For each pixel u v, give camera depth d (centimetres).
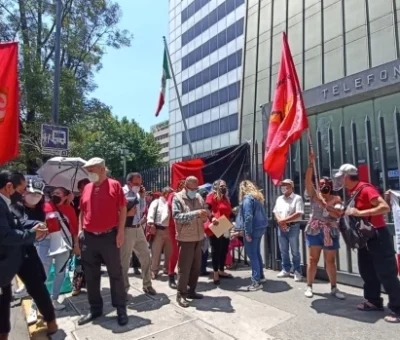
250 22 2752
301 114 507
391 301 427
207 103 4438
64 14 1959
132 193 575
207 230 600
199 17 4656
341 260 651
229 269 737
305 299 517
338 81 617
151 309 500
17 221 390
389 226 514
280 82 547
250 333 407
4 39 1836
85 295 584
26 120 1759
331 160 615
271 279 637
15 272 368
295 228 629
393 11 1822
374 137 617
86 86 2166
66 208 545
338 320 432
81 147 1934
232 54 3969
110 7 2111
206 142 4431
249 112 2616
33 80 1630
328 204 513
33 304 518
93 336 419
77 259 589
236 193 772
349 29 2030
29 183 568
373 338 380
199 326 432
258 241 599
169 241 718
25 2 1809
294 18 2375
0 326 372
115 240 464
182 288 512
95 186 475
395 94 541
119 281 461
